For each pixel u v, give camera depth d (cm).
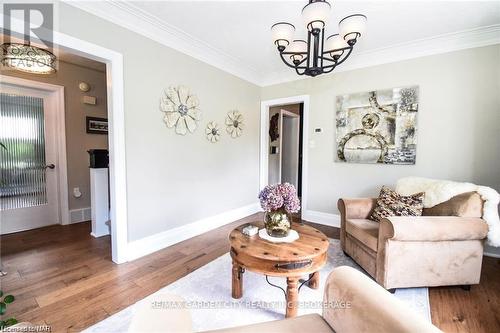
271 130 511
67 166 348
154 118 251
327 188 351
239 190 383
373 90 308
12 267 219
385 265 177
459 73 260
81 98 361
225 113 345
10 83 301
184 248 265
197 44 285
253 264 149
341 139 334
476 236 176
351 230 228
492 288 191
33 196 331
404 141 291
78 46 194
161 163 261
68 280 197
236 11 219
